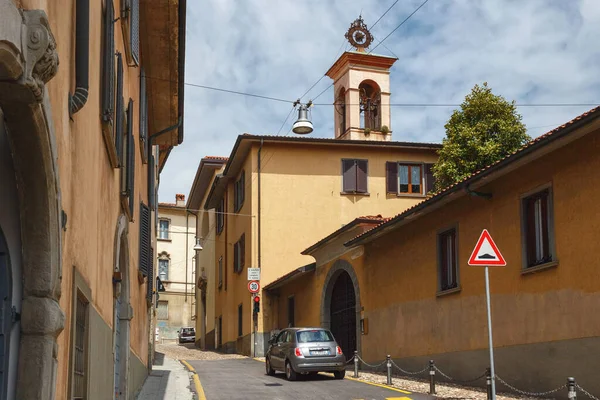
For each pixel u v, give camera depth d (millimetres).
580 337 12781
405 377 19688
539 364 13977
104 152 8172
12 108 4031
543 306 13961
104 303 8297
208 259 48062
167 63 16438
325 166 33156
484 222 16422
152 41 15461
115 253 9586
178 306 60969
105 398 8523
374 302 22688
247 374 21625
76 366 6297
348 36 37594
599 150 12516
